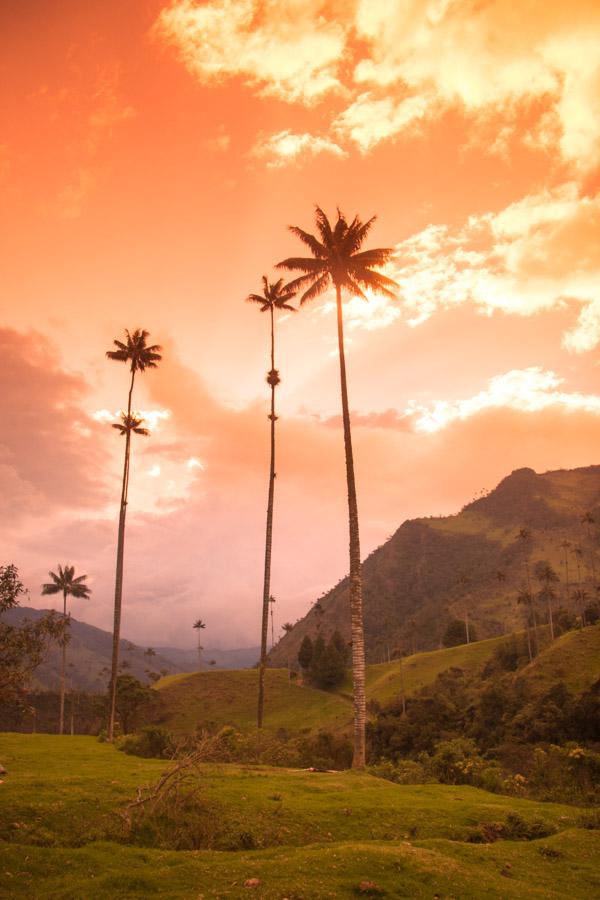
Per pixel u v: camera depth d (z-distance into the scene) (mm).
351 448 35719
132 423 56250
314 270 37938
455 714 110000
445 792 24672
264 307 55656
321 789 23469
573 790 27625
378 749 104500
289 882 12602
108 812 17672
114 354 56000
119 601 52688
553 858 16297
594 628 125750
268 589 49062
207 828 17250
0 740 43375
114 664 51094
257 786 23078
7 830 15812
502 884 13484
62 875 13180
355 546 34125
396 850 14680
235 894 11953
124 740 40438
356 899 12086
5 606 17672
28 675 17312
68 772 25219
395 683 147750
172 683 146875
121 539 53750
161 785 18453
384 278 37062
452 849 16172
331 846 15891
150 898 11695
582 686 102812
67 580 90938
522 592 195250
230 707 134375
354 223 37188
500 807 21328
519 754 75438
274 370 54281
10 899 11711
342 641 190125
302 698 141125
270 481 51438
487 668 140750
